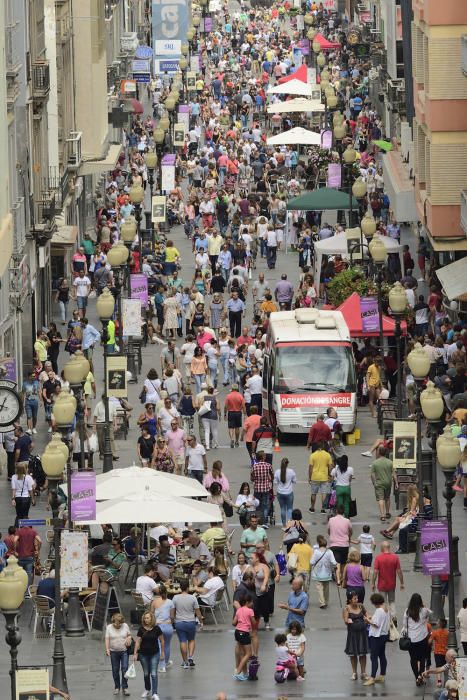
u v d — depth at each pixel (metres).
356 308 98.12
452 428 79.38
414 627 57.56
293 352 91.44
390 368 96.12
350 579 63.00
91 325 109.06
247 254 129.50
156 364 106.44
